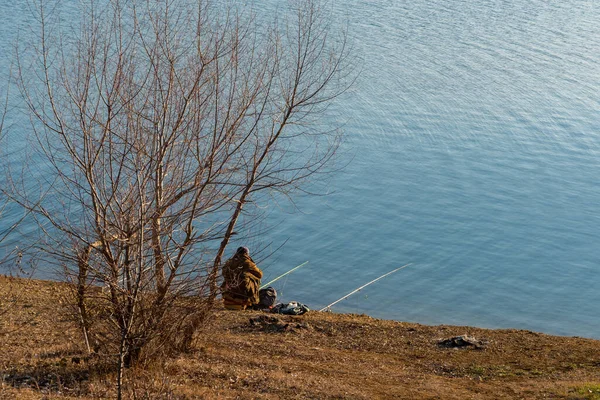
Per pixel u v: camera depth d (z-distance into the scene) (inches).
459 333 624.1
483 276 1021.2
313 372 462.3
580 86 2169.0
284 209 1179.3
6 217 771.4
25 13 1948.8
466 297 957.2
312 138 1414.9
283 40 850.8
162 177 367.2
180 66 389.7
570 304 954.7
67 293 431.5
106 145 360.5
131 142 358.6
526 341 600.1
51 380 383.6
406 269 1023.0
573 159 1569.9
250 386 408.5
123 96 360.2
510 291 979.3
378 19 2787.9
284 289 940.6
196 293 402.6
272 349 519.2
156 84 374.3
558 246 1141.7
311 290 943.0
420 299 940.6
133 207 354.0
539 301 957.8
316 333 593.3
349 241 1094.4
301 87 603.2
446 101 1894.7
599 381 457.1
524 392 428.5
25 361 422.0
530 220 1238.9
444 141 1600.6
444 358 530.9
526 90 2085.4
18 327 512.1
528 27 2935.5
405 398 411.8
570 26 2997.0
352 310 898.1
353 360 511.8
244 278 642.2
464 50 2493.8
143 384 370.6
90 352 433.7
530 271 1045.8
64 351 449.7
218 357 468.1
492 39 2696.9
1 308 574.2
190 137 379.6
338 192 1259.2
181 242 407.5
